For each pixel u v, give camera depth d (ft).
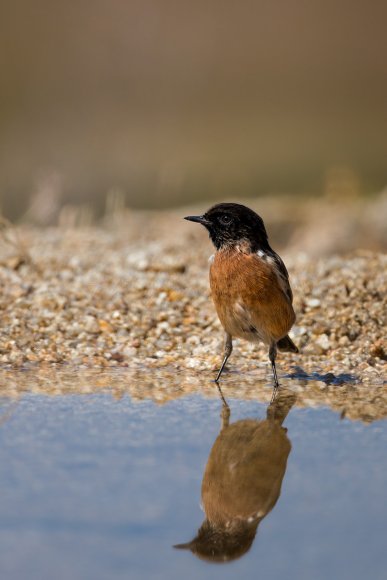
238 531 21.48
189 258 51.24
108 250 53.06
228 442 27.94
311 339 40.11
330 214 69.31
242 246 35.01
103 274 46.32
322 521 22.04
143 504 22.91
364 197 85.30
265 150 120.47
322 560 20.01
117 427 29.25
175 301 43.01
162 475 24.99
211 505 22.86
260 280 34.53
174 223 66.13
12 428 28.89
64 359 38.17
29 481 24.34
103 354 38.73
